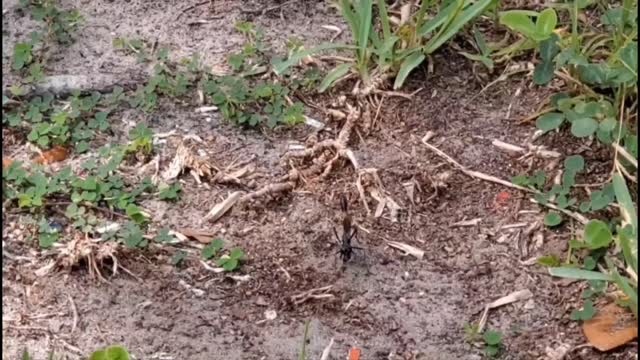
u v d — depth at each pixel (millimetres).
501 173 784
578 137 791
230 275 735
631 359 695
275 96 827
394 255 745
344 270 737
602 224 721
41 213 763
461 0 816
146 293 727
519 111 815
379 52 825
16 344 704
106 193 770
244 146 804
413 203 771
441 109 819
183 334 708
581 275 703
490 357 699
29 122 817
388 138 806
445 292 728
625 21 816
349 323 713
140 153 796
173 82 835
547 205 765
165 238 749
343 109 822
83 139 806
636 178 770
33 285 730
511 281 733
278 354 699
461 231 757
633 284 709
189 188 779
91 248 738
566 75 813
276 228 760
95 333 709
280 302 722
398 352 700
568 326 711
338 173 788
